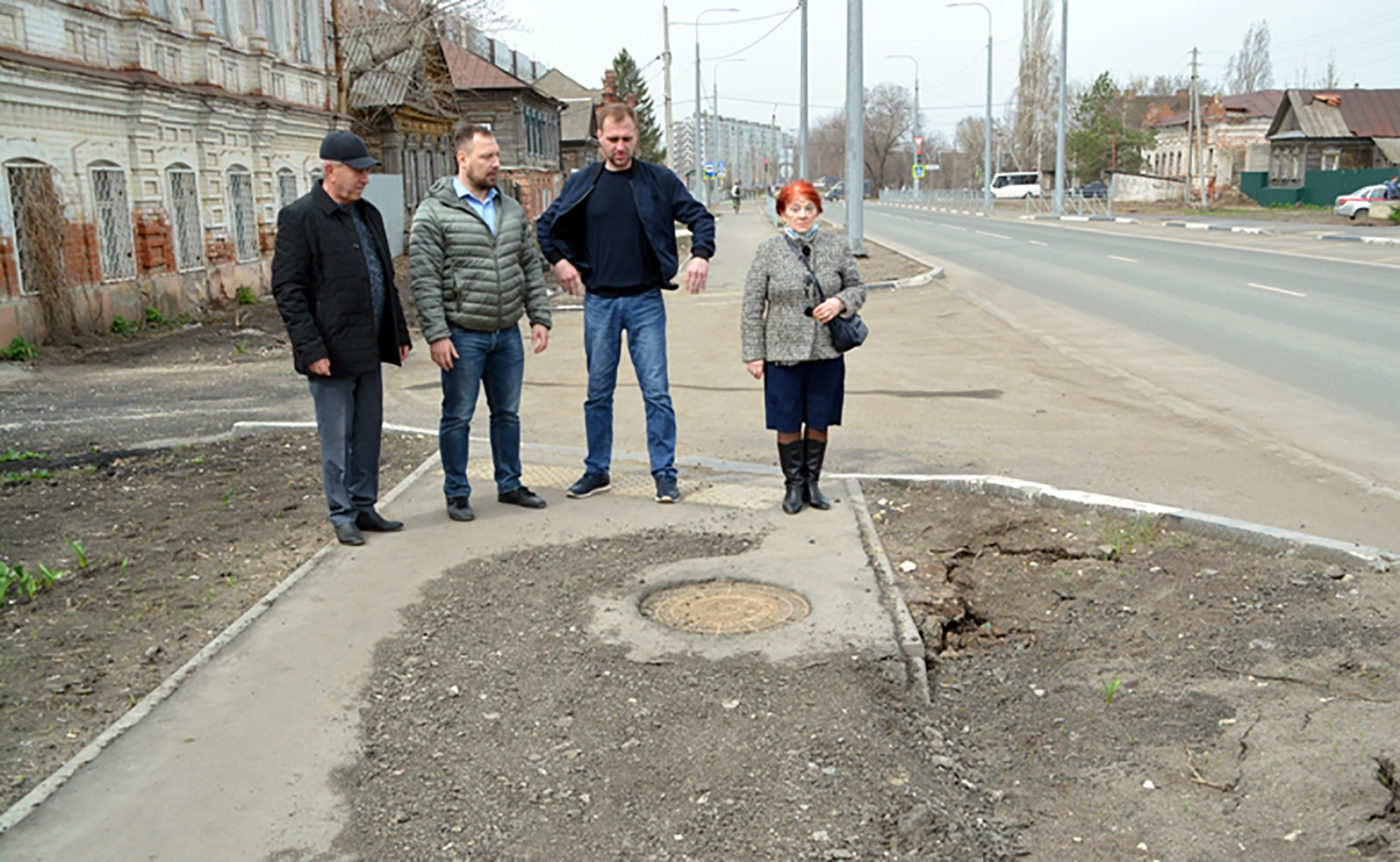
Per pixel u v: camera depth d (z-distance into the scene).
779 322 5.95
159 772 3.51
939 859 3.07
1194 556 5.36
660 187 6.26
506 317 6.05
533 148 49.56
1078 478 6.97
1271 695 3.94
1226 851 3.10
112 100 15.52
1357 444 7.77
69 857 3.08
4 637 4.64
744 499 6.43
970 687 4.21
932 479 6.62
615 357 6.40
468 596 4.98
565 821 3.25
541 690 4.05
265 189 20.80
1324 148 57.72
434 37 29.45
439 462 7.37
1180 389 9.96
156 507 6.57
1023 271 22.62
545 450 7.77
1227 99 72.38
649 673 4.16
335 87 24.30
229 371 12.64
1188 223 39.47
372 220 5.77
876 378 10.91
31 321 13.88
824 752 3.60
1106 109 84.12
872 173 132.00
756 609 4.78
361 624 4.67
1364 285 17.42
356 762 3.58
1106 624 4.68
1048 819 3.30
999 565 5.38
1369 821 3.17
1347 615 4.54
